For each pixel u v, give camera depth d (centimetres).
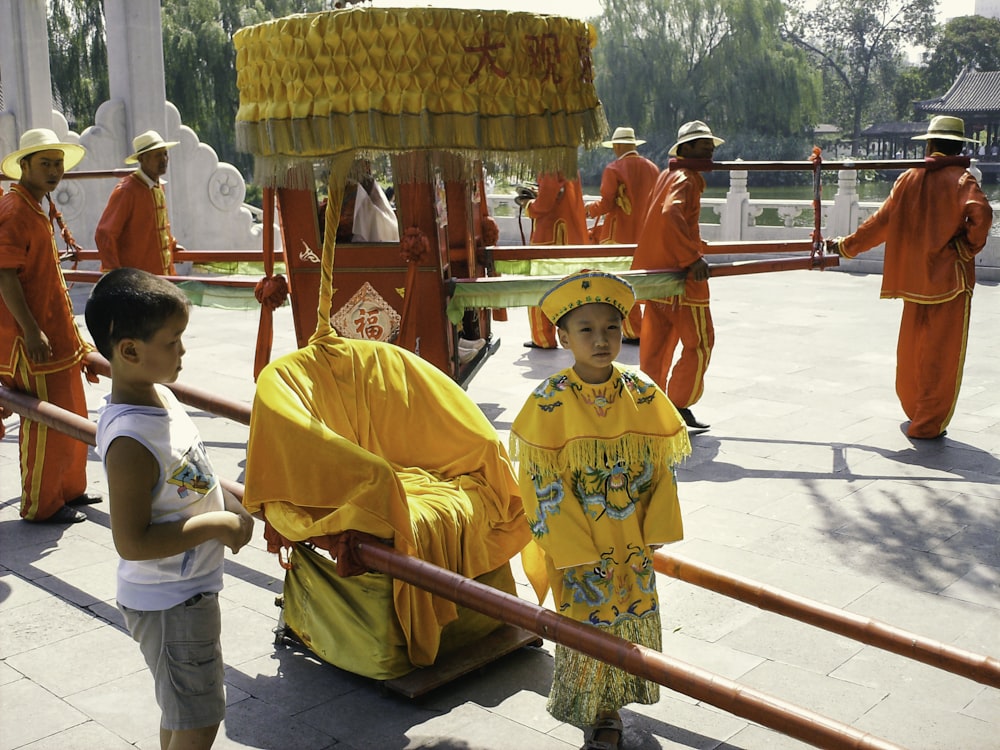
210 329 1056
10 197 502
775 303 1212
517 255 760
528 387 814
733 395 783
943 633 405
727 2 5509
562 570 324
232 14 3581
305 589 382
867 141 7488
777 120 5681
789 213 1553
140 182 750
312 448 349
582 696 318
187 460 261
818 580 453
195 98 3262
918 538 500
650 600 324
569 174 430
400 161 496
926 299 644
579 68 430
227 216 1391
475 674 376
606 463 316
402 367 408
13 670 378
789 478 592
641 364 716
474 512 380
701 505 550
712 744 329
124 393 261
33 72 1237
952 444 655
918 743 328
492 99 407
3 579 460
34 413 434
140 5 1294
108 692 362
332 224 403
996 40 7750
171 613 266
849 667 377
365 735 335
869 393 787
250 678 372
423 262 570
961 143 651
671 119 5722
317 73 409
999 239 1391
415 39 399
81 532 520
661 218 666
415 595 357
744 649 390
